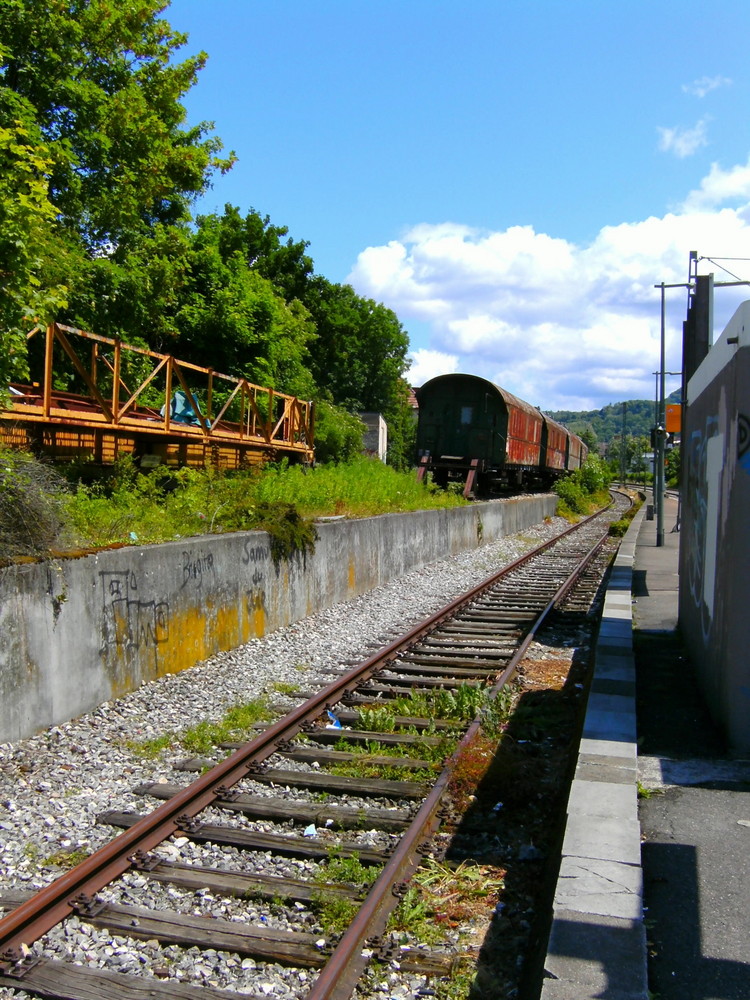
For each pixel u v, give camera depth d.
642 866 4.29
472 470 29.77
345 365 49.22
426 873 4.68
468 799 5.71
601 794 4.84
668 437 21.34
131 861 4.63
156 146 16.94
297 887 4.41
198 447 15.16
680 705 7.29
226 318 22.22
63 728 6.82
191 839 5.02
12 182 7.05
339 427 33.41
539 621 11.76
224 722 7.22
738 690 5.96
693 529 8.90
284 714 7.55
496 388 30.36
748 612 5.91
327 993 3.44
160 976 3.69
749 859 4.38
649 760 5.91
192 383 22.20
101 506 9.38
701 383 8.37
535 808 5.59
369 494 17.58
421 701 7.82
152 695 7.84
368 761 6.32
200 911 4.23
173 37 18.17
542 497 33.78
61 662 6.91
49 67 14.73
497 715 7.38
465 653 10.14
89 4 15.88
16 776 5.78
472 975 3.74
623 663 8.23
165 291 17.67
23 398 10.82
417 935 4.06
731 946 3.57
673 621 11.27
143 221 18.16
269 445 17.23
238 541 10.04
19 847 4.77
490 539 24.64
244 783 5.93
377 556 15.26
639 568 17.28
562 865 3.97
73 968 3.66
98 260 15.90
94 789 5.68
